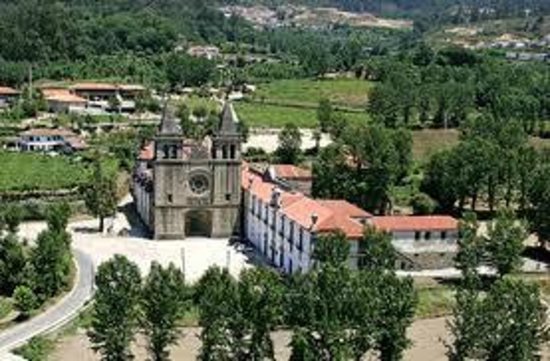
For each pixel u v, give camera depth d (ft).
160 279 432.66
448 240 634.84
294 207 627.46
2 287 565.12
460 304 419.95
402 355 444.96
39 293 552.41
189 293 537.24
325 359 409.08
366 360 455.22
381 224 623.77
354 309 405.59
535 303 403.54
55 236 595.06
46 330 508.53
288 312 426.51
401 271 627.46
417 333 527.81
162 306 424.46
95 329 430.20
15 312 534.37
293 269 610.24
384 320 416.05
